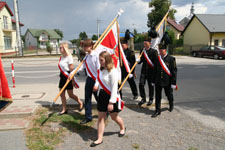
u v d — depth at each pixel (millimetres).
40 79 8914
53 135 3418
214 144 3121
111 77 2961
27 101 5160
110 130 3637
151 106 5008
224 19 26500
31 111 4281
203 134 3463
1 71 3781
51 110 4594
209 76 9656
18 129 3621
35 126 3748
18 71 11539
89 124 3877
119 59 4332
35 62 17297
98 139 3158
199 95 6090
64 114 4359
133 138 3328
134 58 5285
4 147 3021
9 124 3768
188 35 29141
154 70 4445
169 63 4203
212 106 5004
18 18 23672
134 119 4148
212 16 26828
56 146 3082
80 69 4031
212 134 3461
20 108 4504
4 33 30484
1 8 29844
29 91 6430
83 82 8117
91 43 3740
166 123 3943
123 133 3400
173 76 4254
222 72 10938
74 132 3551
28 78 9172
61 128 3678
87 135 3449
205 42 25250
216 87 7215
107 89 3033
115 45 4277
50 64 15570
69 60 4086
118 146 3076
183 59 19750
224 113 4492
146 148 3014
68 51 4133
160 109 4371
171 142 3191
